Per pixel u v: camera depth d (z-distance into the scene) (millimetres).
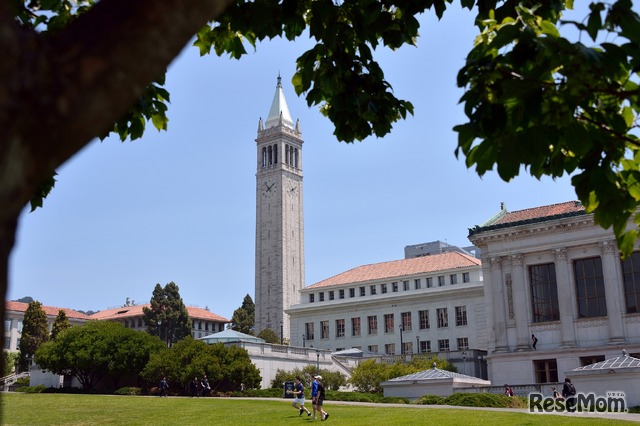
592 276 64812
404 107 10609
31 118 3203
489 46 6457
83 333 79250
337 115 10516
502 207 76188
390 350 116562
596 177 7426
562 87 6344
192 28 3789
